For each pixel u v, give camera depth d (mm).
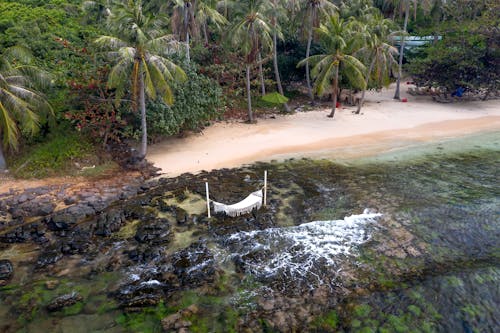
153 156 25703
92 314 11805
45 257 14570
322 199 19406
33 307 12102
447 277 12961
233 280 13320
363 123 34312
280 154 26531
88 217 17797
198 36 35812
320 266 13969
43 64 30359
